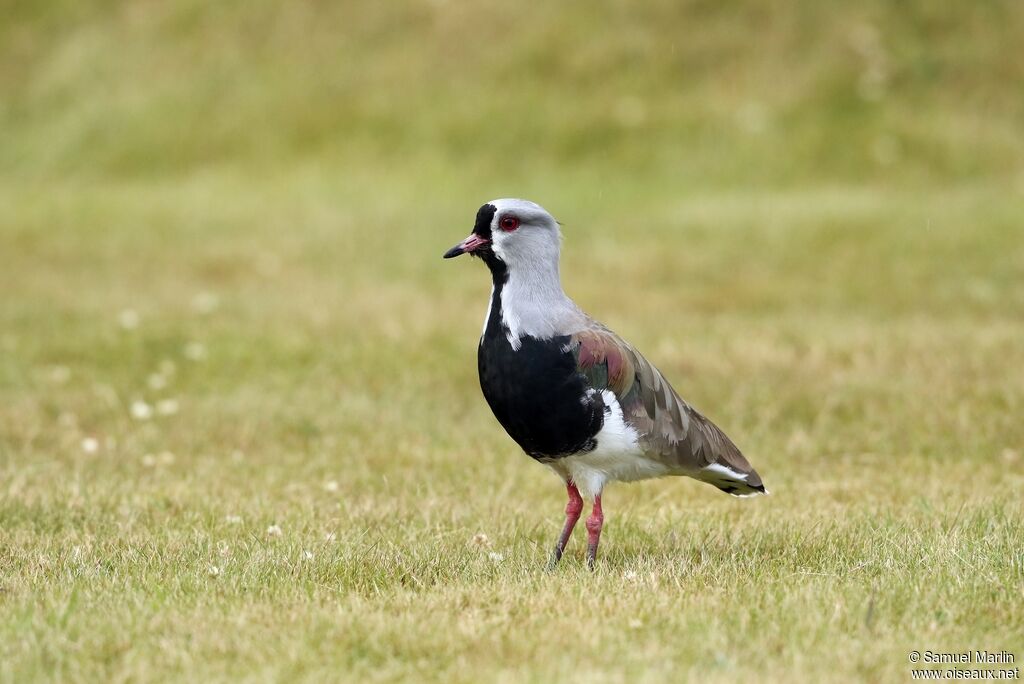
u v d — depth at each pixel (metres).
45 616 7.29
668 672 6.48
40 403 13.70
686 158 24.09
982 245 19.89
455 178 24.06
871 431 12.79
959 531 9.19
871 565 8.50
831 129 24.30
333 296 18.28
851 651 6.80
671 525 9.98
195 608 7.50
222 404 13.77
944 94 24.91
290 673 6.57
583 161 24.31
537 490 11.34
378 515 10.21
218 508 10.44
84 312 17.23
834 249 20.09
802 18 26.09
